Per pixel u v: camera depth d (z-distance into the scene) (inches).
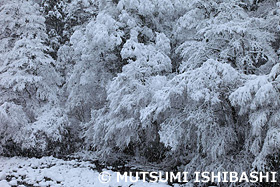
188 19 394.0
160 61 379.6
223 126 285.0
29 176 332.5
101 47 424.5
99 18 424.2
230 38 339.3
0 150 434.6
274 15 356.2
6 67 469.1
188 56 378.6
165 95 275.0
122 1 424.5
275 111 228.1
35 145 423.5
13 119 416.2
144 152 396.5
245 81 260.8
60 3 725.3
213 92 254.2
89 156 438.0
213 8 386.3
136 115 336.2
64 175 337.1
